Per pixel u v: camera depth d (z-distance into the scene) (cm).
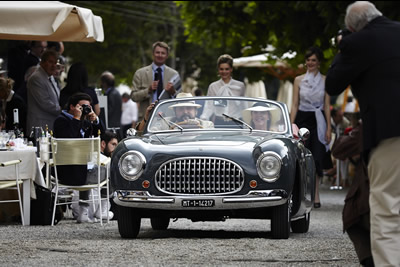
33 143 2773
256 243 1930
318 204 3097
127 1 11512
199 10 5097
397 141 1418
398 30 1459
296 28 4447
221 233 2252
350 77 1448
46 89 2934
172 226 2486
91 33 2816
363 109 1447
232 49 7694
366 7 1478
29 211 2461
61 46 3628
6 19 2638
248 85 6156
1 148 2492
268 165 1991
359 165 1488
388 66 1434
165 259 1661
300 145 2214
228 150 2008
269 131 2270
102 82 4631
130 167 2009
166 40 11950
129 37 11581
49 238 2077
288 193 1998
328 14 3881
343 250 1823
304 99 2983
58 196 2541
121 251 1781
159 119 2300
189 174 1988
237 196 1983
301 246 1886
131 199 1997
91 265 1582
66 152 2450
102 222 2562
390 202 1417
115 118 4625
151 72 2942
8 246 1877
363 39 1445
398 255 1406
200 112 2312
